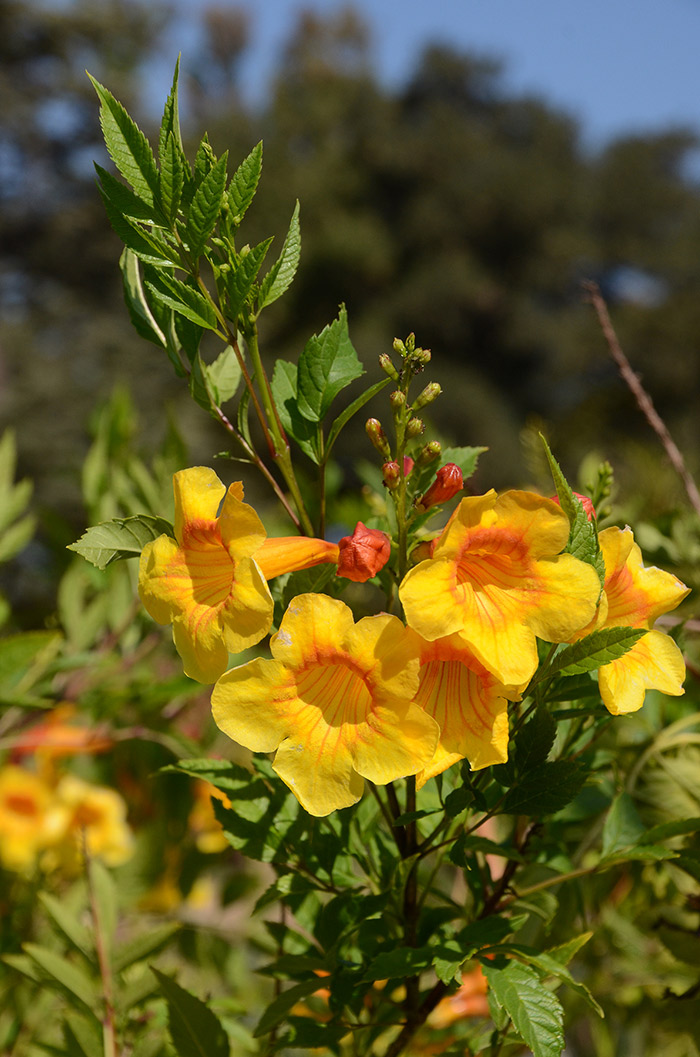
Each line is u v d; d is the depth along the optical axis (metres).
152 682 0.73
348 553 0.45
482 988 0.57
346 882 0.49
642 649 0.46
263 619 0.44
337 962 0.49
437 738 0.43
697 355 8.15
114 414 0.79
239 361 0.48
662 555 0.64
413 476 0.47
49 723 0.77
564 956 0.46
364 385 6.41
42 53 8.17
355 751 0.44
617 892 0.63
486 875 0.51
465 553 0.44
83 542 0.47
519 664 0.43
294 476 0.49
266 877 0.83
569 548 0.44
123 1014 0.52
